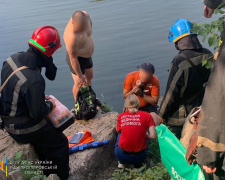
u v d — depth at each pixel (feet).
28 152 7.88
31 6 42.86
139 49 24.22
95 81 19.94
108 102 17.31
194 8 33.78
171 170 5.87
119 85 19.12
